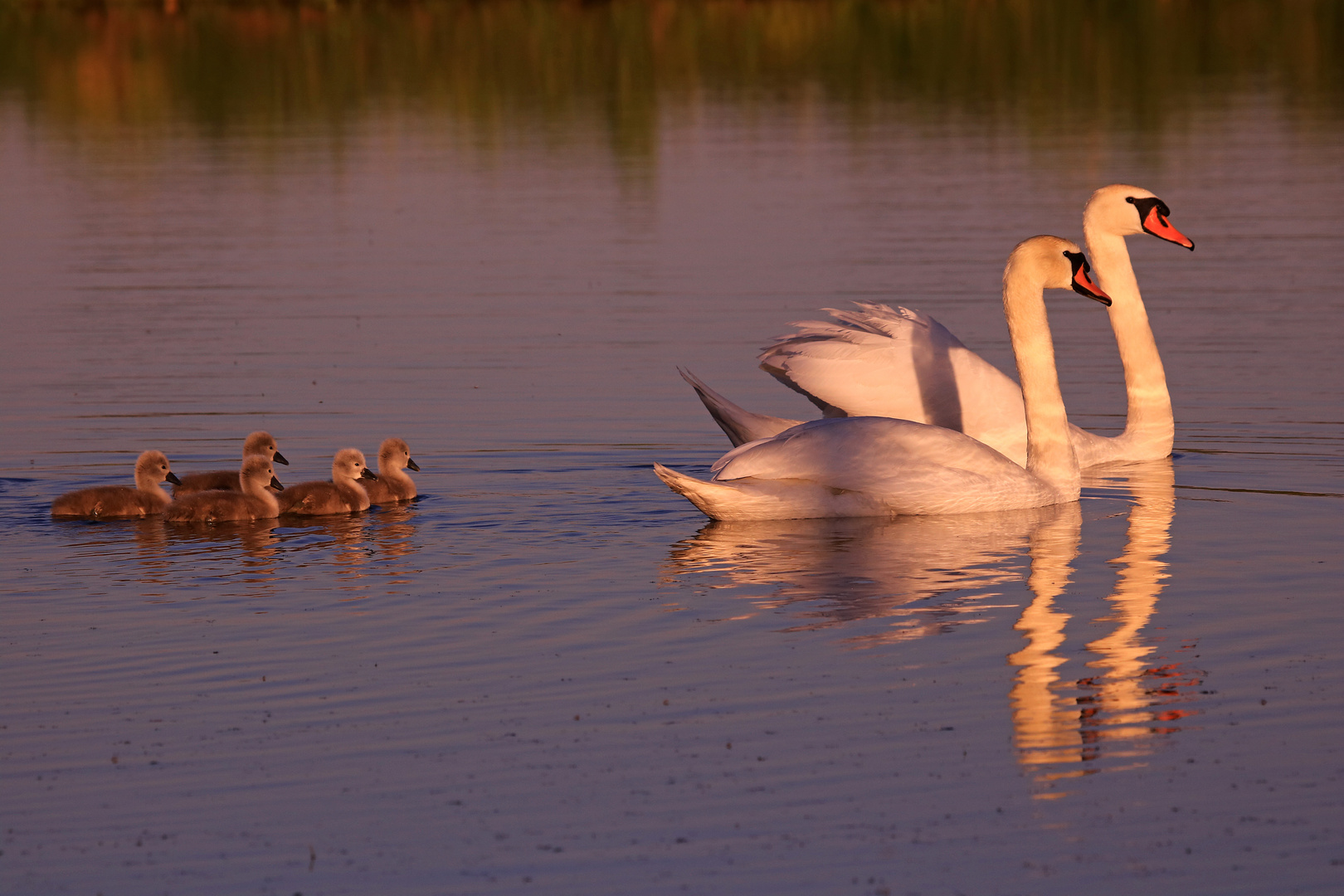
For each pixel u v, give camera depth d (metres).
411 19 63.47
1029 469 16.34
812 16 62.78
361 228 32.12
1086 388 21.50
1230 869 8.51
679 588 13.05
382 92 51.09
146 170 39.34
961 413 17.62
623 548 14.36
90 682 11.03
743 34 60.00
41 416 19.52
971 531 14.94
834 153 39.41
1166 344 22.61
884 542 14.51
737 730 10.16
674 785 9.42
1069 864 8.56
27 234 32.03
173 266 28.88
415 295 26.30
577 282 26.94
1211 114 43.78
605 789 9.38
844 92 49.50
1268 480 16.81
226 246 30.69
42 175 38.84
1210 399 19.91
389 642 11.79
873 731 10.12
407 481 16.19
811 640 11.78
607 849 8.71
